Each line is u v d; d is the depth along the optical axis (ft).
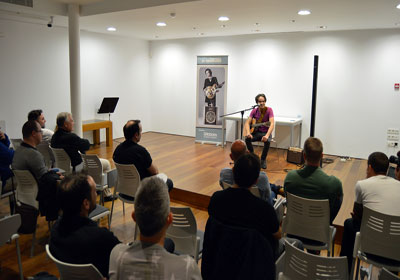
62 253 5.00
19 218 7.51
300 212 7.88
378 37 20.80
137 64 29.14
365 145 22.12
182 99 29.07
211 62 24.81
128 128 10.73
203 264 5.48
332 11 15.76
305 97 23.50
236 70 25.89
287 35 23.52
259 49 24.70
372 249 7.22
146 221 3.81
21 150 9.90
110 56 26.53
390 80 20.84
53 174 9.50
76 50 18.37
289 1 13.94
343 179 17.30
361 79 21.65
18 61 20.45
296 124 22.62
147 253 3.83
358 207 7.77
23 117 21.13
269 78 24.63
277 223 5.30
